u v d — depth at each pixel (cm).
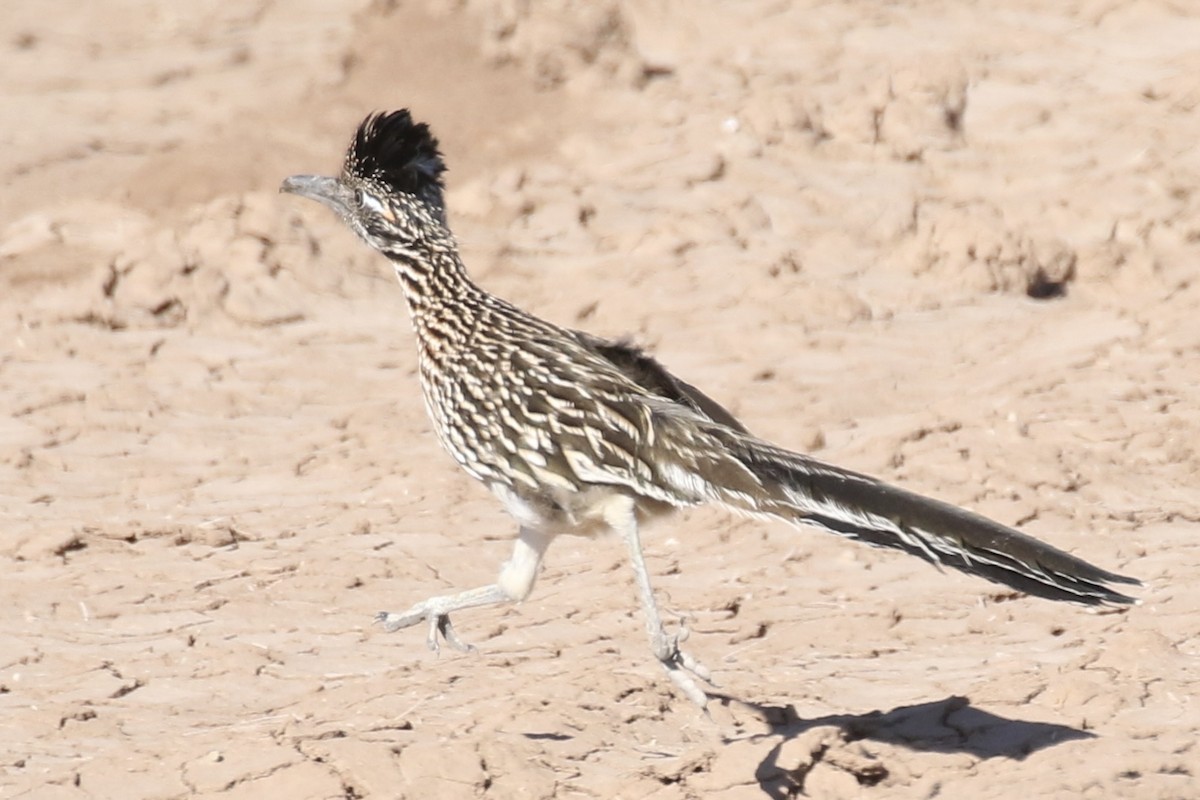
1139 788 867
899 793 918
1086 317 2097
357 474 1672
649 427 933
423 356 1020
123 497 1627
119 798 954
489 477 991
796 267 2273
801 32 3306
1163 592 1283
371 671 1227
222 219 2289
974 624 1255
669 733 1048
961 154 2622
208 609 1350
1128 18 3344
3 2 3903
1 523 1544
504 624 1304
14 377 1950
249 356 2042
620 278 2238
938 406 1748
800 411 1803
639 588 946
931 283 2241
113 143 2923
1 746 1085
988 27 3356
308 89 3028
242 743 1009
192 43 3606
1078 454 1600
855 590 1343
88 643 1285
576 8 2859
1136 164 2508
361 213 1041
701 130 2656
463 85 2855
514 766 964
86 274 2248
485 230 2400
